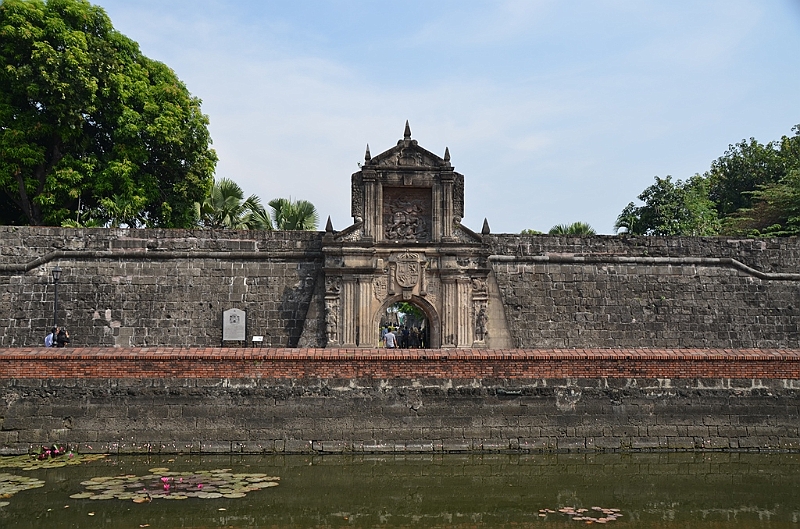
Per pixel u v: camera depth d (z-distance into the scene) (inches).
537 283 1203.9
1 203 1502.2
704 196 2053.4
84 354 759.1
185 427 757.3
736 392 799.1
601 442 780.6
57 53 1327.5
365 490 655.1
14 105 1365.7
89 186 1403.8
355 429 767.7
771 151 2324.1
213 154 1562.5
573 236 1222.9
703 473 716.0
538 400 784.3
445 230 1134.4
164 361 763.4
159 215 1521.9
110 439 751.1
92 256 1134.4
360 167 1140.5
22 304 1113.4
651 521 579.8
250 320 1139.3
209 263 1149.7
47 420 750.5
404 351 782.5
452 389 779.4
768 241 1256.2
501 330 1143.0
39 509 584.4
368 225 1126.4
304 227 1608.0
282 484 666.2
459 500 633.0
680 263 1229.7
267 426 762.2
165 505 600.1
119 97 1412.4
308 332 1123.3
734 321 1222.3
